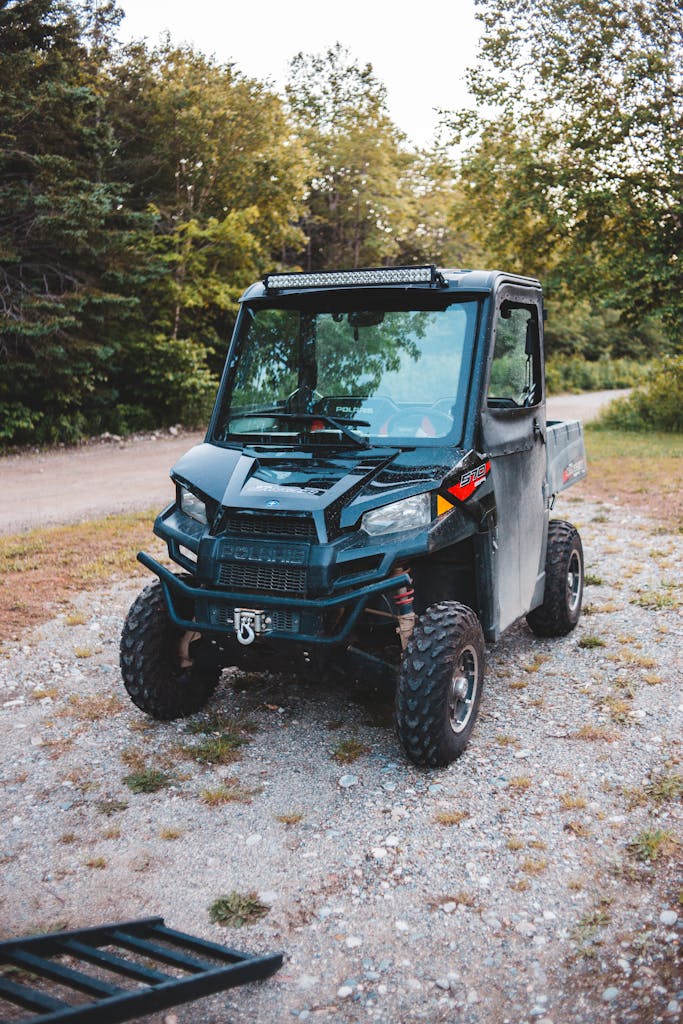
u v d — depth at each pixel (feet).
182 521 14.94
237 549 13.96
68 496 42.60
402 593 14.14
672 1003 9.31
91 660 19.94
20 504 40.42
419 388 15.21
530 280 17.48
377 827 12.92
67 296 60.44
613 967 9.97
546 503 18.88
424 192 144.87
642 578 25.58
